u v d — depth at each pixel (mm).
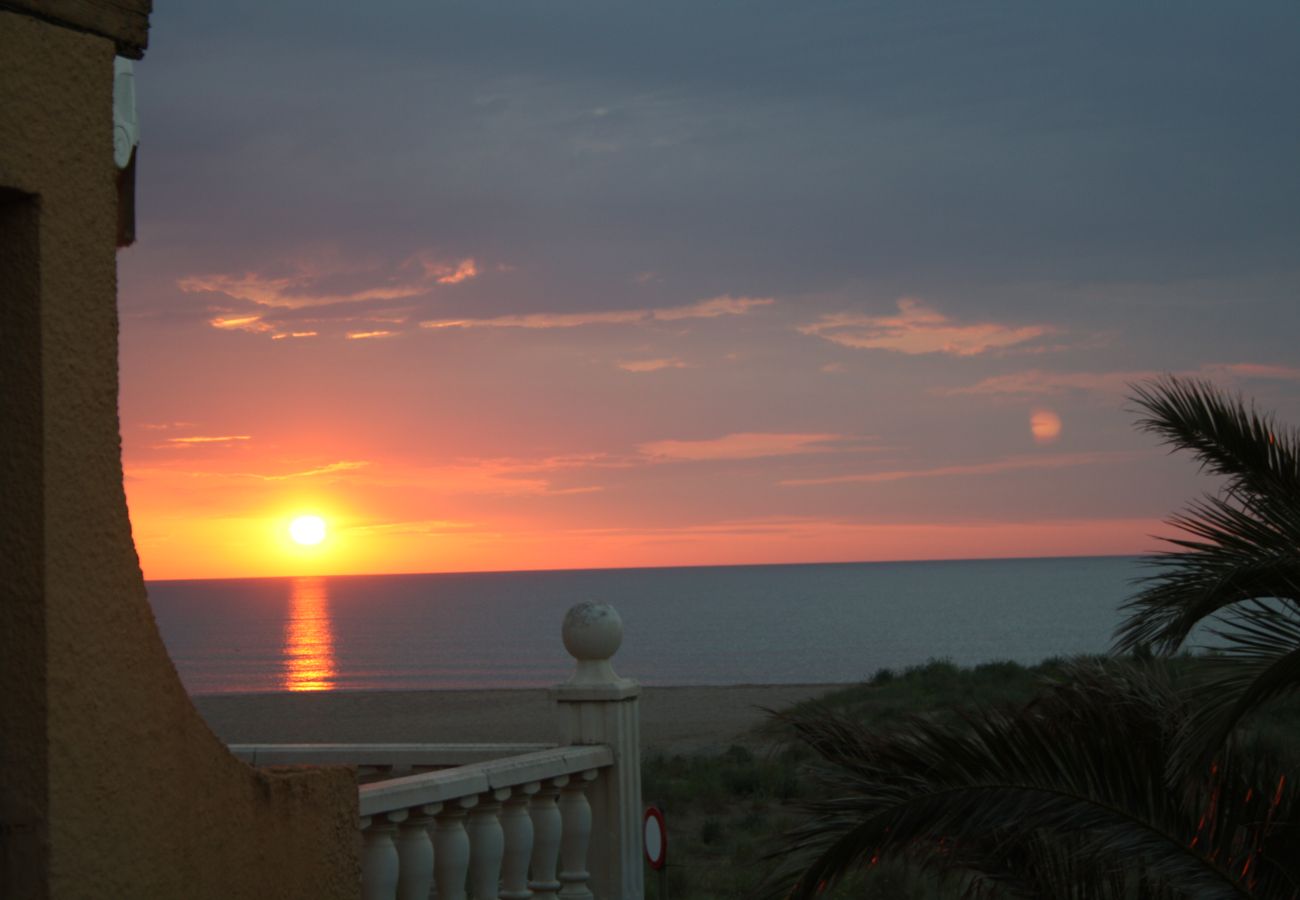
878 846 4742
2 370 2430
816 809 4938
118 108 2910
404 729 39531
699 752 27250
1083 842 5117
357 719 43531
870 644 128000
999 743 4754
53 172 2469
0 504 2404
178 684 2646
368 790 4066
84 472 2477
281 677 103438
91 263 2543
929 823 4672
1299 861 4516
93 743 2426
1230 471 5262
